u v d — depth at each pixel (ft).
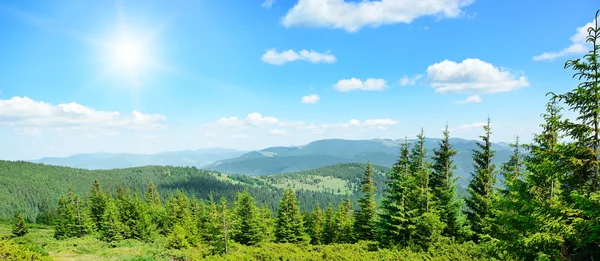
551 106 43.93
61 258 124.06
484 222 74.64
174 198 228.84
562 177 35.37
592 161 30.99
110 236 168.25
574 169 32.96
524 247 36.63
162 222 226.38
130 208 190.19
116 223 172.35
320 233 181.16
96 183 262.26
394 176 93.04
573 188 35.37
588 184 33.04
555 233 32.30
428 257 71.26
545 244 34.01
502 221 44.14
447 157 91.45
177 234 143.23
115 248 149.89
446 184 90.89
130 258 119.03
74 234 194.49
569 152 32.86
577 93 30.99
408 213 80.48
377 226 93.56
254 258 97.50
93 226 213.66
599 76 29.22
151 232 188.96
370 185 129.70
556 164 34.24
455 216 86.89
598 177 31.50
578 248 32.91
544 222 33.30
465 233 83.10
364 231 127.44
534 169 40.24
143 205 236.22
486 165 81.82
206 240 168.45
